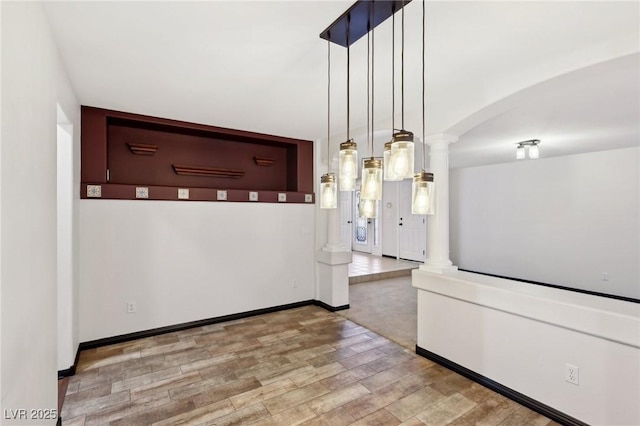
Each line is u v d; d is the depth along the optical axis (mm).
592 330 1885
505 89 2346
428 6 1559
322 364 2828
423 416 2119
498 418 2096
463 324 2631
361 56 2105
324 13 1621
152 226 3459
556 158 5523
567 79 2127
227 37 1849
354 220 9531
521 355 2248
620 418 1805
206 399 2311
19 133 1202
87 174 3117
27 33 1300
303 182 4547
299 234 4508
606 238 4969
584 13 1628
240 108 3152
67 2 1514
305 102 2990
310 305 4598
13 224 1133
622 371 1797
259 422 2066
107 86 2600
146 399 2309
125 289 3309
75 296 2830
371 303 4688
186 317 3654
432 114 2902
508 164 6168
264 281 4207
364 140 4496
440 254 2965
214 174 4016
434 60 2156
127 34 1810
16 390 1156
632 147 4914
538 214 5738
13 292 1129
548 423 2047
